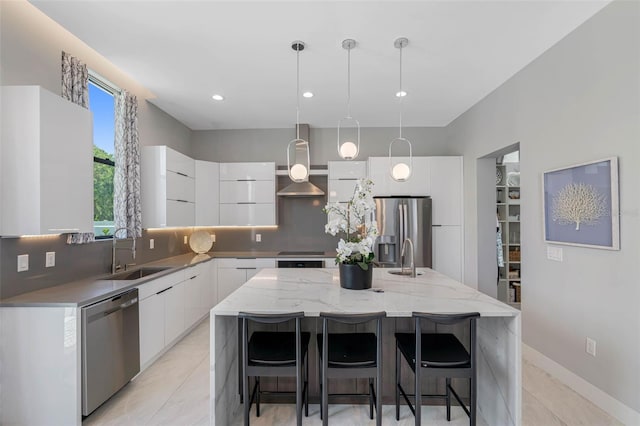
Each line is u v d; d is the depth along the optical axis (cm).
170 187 386
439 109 438
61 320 203
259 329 243
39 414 202
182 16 229
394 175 273
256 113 450
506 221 499
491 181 418
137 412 226
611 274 222
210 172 480
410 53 285
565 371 261
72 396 202
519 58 296
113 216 335
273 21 237
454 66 310
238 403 234
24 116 205
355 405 235
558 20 239
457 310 185
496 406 203
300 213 529
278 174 508
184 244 483
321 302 201
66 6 217
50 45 250
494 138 370
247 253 500
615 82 218
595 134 234
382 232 441
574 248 253
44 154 208
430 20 237
